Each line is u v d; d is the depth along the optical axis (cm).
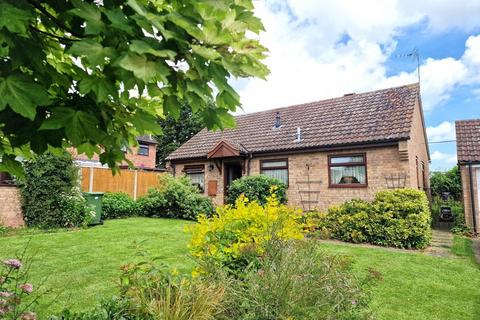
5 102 108
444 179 1981
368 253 738
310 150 1202
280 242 316
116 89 128
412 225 832
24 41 119
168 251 684
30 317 202
